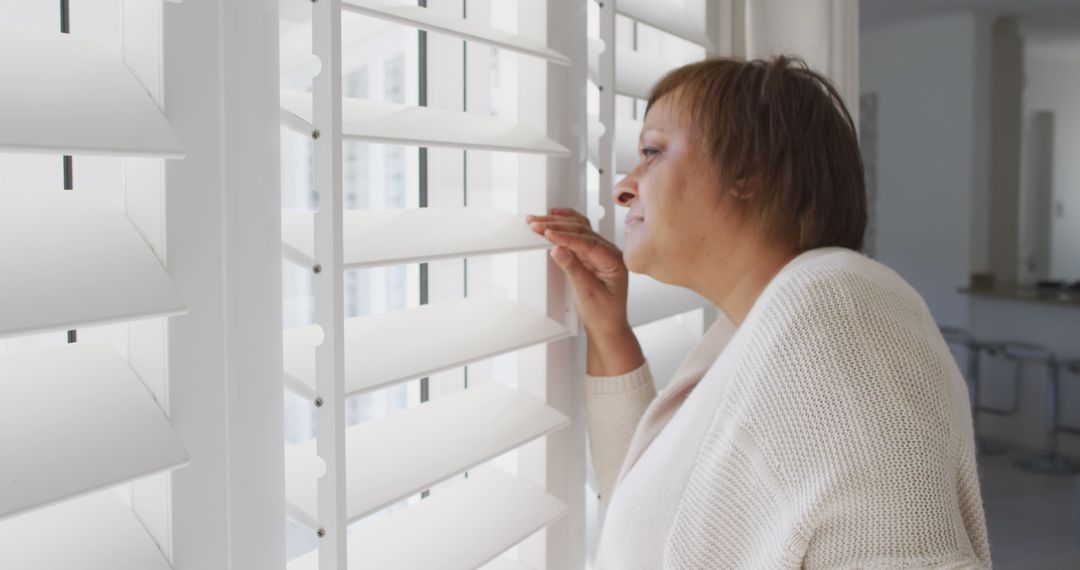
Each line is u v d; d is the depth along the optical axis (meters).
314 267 0.53
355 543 0.70
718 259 0.86
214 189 0.50
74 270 0.44
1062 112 6.71
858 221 0.85
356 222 0.66
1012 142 5.95
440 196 0.98
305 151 1.78
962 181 5.80
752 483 0.66
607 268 0.92
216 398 0.51
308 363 0.58
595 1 0.94
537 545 0.92
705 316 1.29
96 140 0.43
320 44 0.52
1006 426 5.28
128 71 0.48
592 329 0.98
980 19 5.69
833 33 1.29
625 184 0.88
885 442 0.62
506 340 0.78
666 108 0.85
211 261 0.50
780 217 0.82
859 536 0.62
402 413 0.75
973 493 0.66
